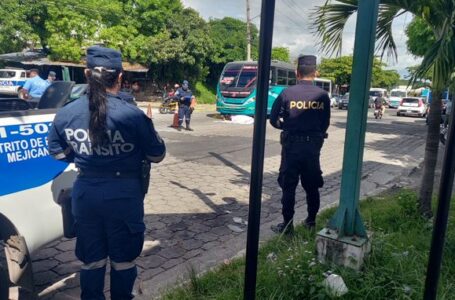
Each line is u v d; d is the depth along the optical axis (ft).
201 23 107.14
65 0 85.92
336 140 43.42
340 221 10.32
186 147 33.76
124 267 8.20
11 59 87.35
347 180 10.22
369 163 30.91
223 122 60.08
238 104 60.13
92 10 89.56
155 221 15.85
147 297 10.26
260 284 9.54
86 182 7.71
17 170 8.66
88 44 90.02
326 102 13.16
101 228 7.95
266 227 15.78
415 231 13.43
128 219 7.82
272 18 6.57
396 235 12.88
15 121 8.77
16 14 81.82
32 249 8.89
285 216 13.91
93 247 7.97
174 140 37.65
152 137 7.93
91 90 7.40
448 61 11.56
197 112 81.35
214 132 45.60
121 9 95.61
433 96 14.55
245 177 23.94
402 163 31.58
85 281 8.05
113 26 94.12
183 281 10.64
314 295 9.07
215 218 16.60
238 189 21.21
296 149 13.15
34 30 86.43
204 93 121.29
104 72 7.41
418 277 9.49
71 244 13.39
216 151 32.35
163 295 10.00
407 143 44.93
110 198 7.63
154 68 105.70
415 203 15.24
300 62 13.23
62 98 11.56
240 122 60.49
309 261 10.22
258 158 7.09
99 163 7.64
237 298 9.22
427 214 15.07
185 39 102.99
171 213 16.88
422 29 19.13
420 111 94.73
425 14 13.26
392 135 53.16
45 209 9.20
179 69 106.32
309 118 13.01
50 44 86.07
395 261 10.19
